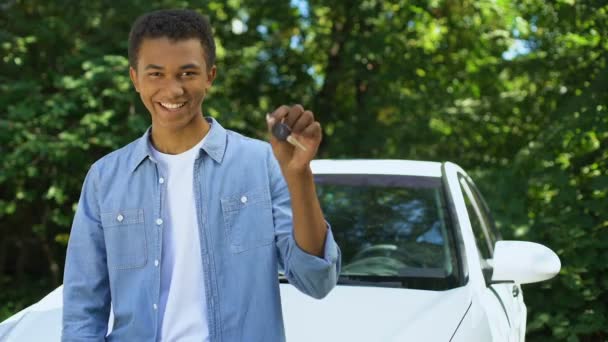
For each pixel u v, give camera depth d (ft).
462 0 30.42
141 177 6.42
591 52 24.63
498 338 9.84
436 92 30.12
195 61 6.12
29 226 26.45
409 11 30.48
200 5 24.95
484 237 13.08
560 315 18.19
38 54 24.36
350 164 13.30
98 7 23.80
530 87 28.73
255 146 6.48
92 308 6.63
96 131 22.40
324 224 5.78
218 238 6.26
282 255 6.18
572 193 19.38
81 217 6.61
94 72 21.95
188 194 6.37
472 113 29.78
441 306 9.75
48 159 22.43
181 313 6.26
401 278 10.84
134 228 6.37
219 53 27.55
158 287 6.27
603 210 18.85
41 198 24.52
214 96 26.35
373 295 10.18
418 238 11.46
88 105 22.59
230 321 6.18
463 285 10.58
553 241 18.83
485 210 14.83
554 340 18.35
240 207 6.31
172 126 6.23
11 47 23.29
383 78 29.78
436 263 11.01
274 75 32.58
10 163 21.76
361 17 30.32
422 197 12.17
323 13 31.48
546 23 26.05
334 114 32.83
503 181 20.80
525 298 18.54
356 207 12.17
